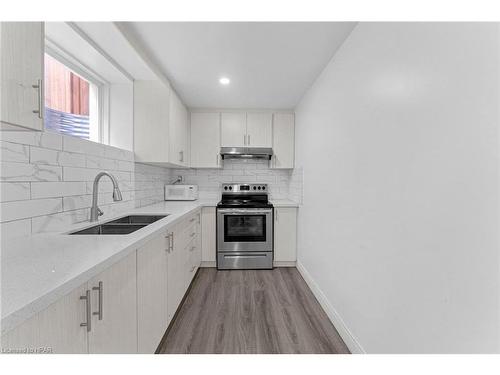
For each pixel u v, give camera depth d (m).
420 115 1.04
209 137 3.54
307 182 2.84
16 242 1.10
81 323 0.83
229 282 2.82
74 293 0.79
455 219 0.86
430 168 0.98
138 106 2.45
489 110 0.74
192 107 3.50
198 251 3.12
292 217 3.31
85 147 1.68
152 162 2.53
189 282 2.55
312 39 1.83
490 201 0.74
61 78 1.87
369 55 1.46
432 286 0.97
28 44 0.89
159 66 2.28
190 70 2.35
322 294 2.27
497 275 0.72
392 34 1.23
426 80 1.00
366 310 1.48
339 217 1.89
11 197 1.14
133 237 1.22
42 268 0.80
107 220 1.77
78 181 1.60
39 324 0.66
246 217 3.27
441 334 0.92
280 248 3.31
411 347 1.08
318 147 2.44
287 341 1.77
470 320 0.81
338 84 1.94
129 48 1.81
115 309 1.04
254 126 3.55
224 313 2.15
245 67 2.28
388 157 1.27
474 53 0.79
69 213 1.52
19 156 1.18
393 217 1.22
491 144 0.74
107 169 1.96
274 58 2.12
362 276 1.53
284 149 3.57
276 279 2.91
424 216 1.01
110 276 1.00
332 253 2.04
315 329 1.92
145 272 1.37
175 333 1.86
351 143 1.70
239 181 3.89
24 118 0.88
